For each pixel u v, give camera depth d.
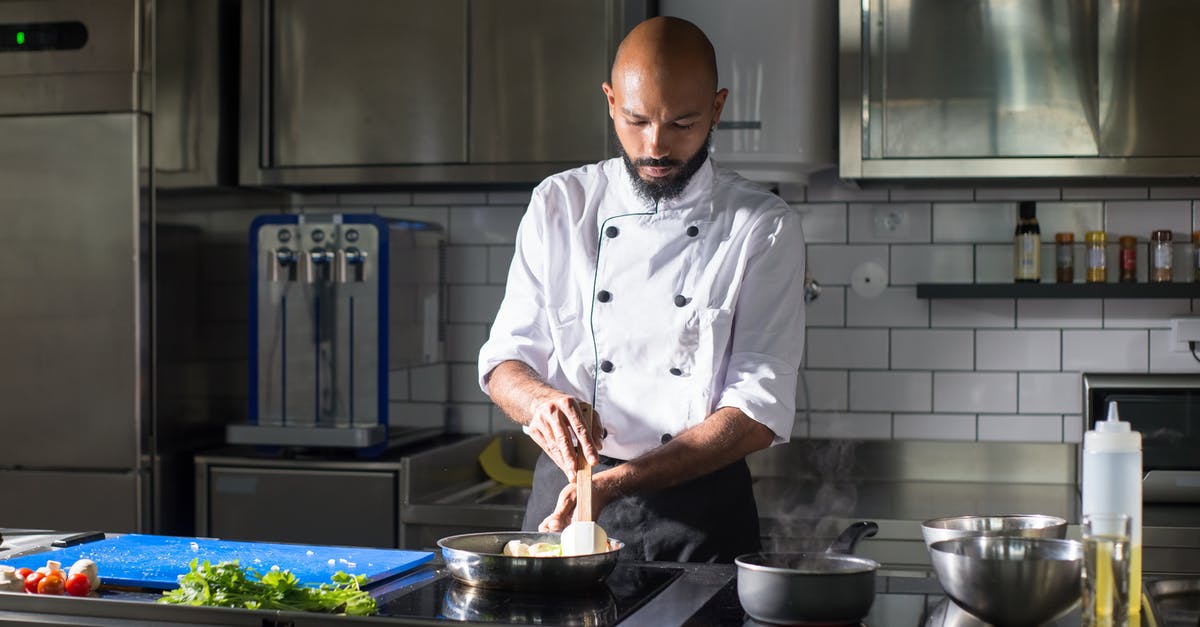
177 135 3.00
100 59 2.89
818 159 2.96
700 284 1.83
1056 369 3.12
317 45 3.09
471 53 3.02
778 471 3.22
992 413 3.14
